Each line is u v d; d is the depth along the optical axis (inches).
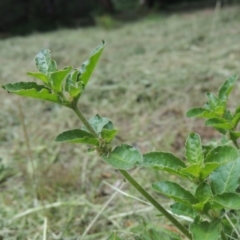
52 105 30.3
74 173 19.1
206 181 8.5
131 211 15.1
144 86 30.9
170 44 43.9
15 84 7.9
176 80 31.1
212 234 7.7
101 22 70.3
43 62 8.1
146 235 11.3
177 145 21.5
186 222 13.0
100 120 8.6
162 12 79.8
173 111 26.5
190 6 84.4
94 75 35.1
